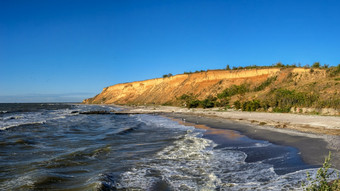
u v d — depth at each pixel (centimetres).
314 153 1238
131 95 14225
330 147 1344
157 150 1423
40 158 1199
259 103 4488
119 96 15300
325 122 2333
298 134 1842
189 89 9862
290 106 3912
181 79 11131
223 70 9644
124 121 3538
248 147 1477
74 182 865
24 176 909
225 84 8481
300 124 2344
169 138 1866
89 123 3125
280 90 4766
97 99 17550
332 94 3759
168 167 1071
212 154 1306
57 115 4731
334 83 4416
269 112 4025
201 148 1475
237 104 5038
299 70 6606
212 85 9000
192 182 877
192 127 2645
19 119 3647
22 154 1280
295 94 4138
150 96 12069
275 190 770
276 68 7456
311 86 4753
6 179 879
